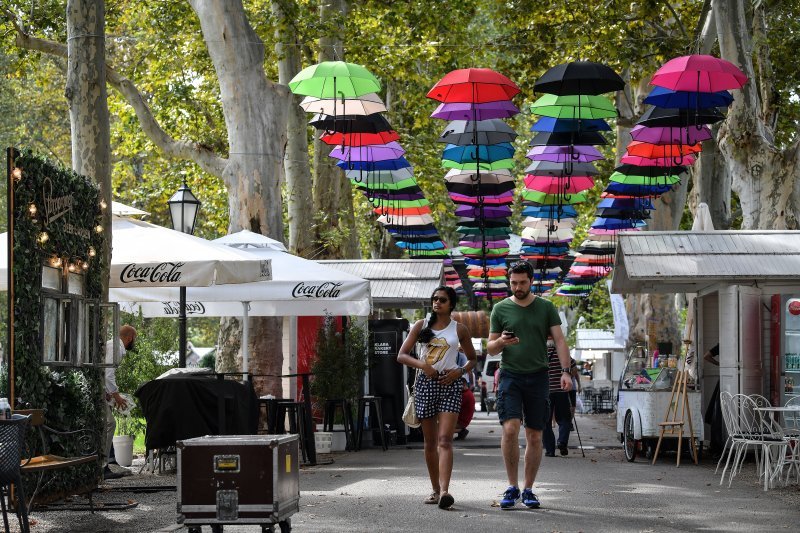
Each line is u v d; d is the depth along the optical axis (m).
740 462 17.38
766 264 18.12
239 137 24.53
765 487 13.66
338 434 21.53
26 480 10.95
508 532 9.92
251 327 23.91
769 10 31.66
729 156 25.11
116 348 13.18
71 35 15.18
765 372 18.09
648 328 38.38
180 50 34.78
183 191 20.88
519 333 11.66
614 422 36.34
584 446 22.42
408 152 40.75
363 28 36.41
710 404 19.36
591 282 45.97
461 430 25.17
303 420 17.94
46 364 11.47
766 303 18.14
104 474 14.98
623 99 38.50
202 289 17.84
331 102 18.88
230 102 24.53
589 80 17.66
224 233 42.44
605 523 10.51
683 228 45.75
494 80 18.17
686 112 17.80
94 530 10.24
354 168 24.31
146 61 36.44
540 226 32.69
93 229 12.99
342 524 10.48
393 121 42.22
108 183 15.20
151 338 22.28
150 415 14.04
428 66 41.47
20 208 10.98
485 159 22.33
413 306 27.45
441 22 35.03
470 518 10.84
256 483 8.71
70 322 12.31
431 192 41.88
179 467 8.75
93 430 12.38
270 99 24.69
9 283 10.87
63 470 11.79
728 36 24.78
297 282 17.89
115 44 38.09
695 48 30.05
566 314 70.12
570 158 21.78
